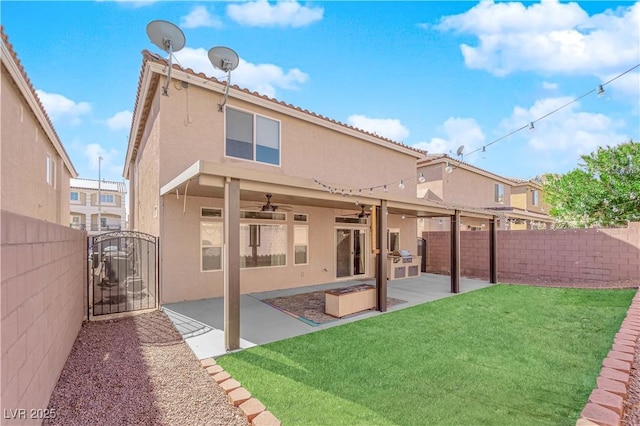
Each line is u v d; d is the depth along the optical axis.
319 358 4.63
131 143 12.62
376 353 4.82
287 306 7.72
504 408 3.31
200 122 8.44
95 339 5.41
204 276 8.35
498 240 13.05
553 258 11.74
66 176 17.66
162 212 7.81
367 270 12.75
